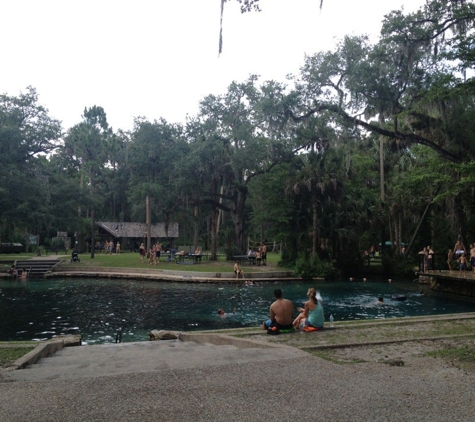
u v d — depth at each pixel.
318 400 4.44
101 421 3.81
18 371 6.12
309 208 33.88
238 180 39.19
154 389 4.75
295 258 34.09
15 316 16.78
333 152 33.50
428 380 5.33
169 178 38.28
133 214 55.66
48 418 3.87
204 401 4.37
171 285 26.64
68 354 8.02
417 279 30.80
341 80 25.08
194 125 40.44
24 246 55.16
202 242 64.56
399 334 9.34
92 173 62.56
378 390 4.82
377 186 43.22
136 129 39.62
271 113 27.17
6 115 35.34
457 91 19.34
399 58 21.73
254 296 22.08
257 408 4.19
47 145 36.84
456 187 22.86
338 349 7.79
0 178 32.66
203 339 9.81
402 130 31.39
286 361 6.20
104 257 44.41
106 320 16.02
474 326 10.31
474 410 4.22
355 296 22.69
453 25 20.03
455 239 30.92
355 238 32.62
